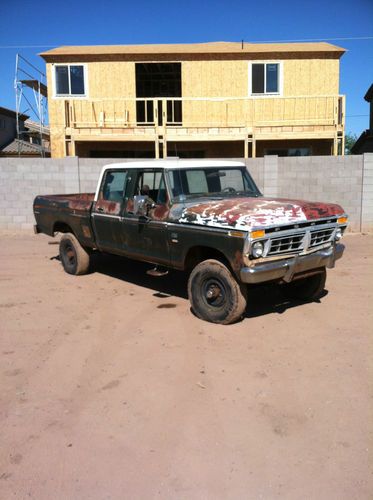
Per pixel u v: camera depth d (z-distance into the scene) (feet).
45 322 19.31
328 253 19.01
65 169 42.22
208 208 18.49
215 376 14.21
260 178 41.29
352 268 27.81
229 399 12.87
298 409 12.30
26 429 11.64
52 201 28.25
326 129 59.67
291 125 58.65
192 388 13.52
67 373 14.64
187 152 63.10
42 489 9.53
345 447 10.69
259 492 9.34
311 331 17.69
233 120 61.05
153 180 21.17
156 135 56.08
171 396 13.10
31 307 21.33
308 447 10.71
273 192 41.27
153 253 21.18
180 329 18.16
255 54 60.03
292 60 60.13
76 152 62.39
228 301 17.94
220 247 17.52
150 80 67.72
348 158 40.06
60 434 11.41
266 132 58.90
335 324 18.39
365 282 24.58
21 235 42.37
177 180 20.53
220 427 11.55
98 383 13.96
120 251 23.45
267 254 17.01
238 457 10.41
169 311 20.40
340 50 59.57
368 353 15.64
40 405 12.77
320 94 60.49
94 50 61.52
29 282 25.80
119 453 10.63
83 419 12.04
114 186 23.63
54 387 13.76
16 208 42.86
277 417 11.94
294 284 21.62
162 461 10.32
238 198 21.11
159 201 20.71
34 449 10.83
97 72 60.85
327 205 19.36
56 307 21.30
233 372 14.44
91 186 42.47
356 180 40.24
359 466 10.03
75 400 13.00
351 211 40.75
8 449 10.84
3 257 32.71
